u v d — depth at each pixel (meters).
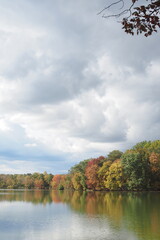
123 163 83.25
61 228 26.00
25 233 24.09
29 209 41.88
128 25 7.43
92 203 49.75
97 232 23.72
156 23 7.27
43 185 181.50
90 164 107.62
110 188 90.00
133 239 20.78
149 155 85.88
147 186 82.12
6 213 37.09
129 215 32.81
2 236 23.14
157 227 25.16
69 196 75.62
